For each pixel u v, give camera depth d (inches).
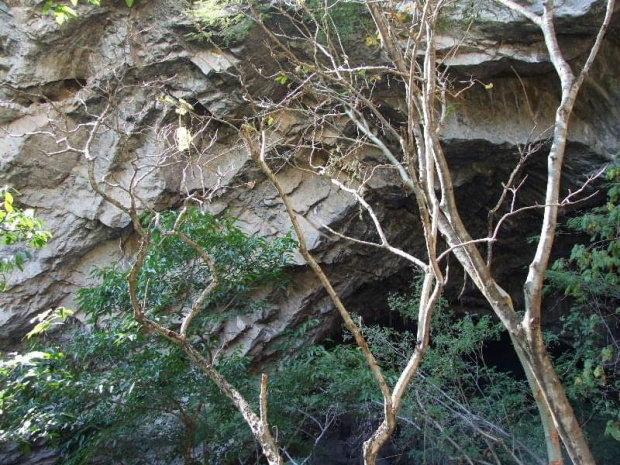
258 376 397.1
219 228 335.3
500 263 512.4
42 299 415.8
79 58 426.0
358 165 398.6
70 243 423.2
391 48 208.1
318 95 350.0
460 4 374.3
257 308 349.1
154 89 414.3
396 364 374.0
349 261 465.1
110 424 306.3
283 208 445.1
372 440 166.6
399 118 421.7
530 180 445.1
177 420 333.7
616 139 400.8
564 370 374.9
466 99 417.4
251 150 168.4
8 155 410.3
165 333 198.1
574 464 186.5
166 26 413.7
